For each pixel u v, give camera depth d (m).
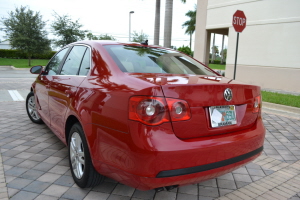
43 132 4.42
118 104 2.00
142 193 2.60
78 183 2.62
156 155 1.80
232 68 12.99
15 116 5.48
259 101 2.60
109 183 2.77
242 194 2.67
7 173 2.92
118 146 1.97
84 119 2.35
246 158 2.29
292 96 8.73
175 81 2.10
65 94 2.88
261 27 11.63
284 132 4.98
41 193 2.53
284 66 11.05
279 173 3.20
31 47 27.77
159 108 1.86
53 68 3.80
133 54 2.80
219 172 2.09
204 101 2.06
